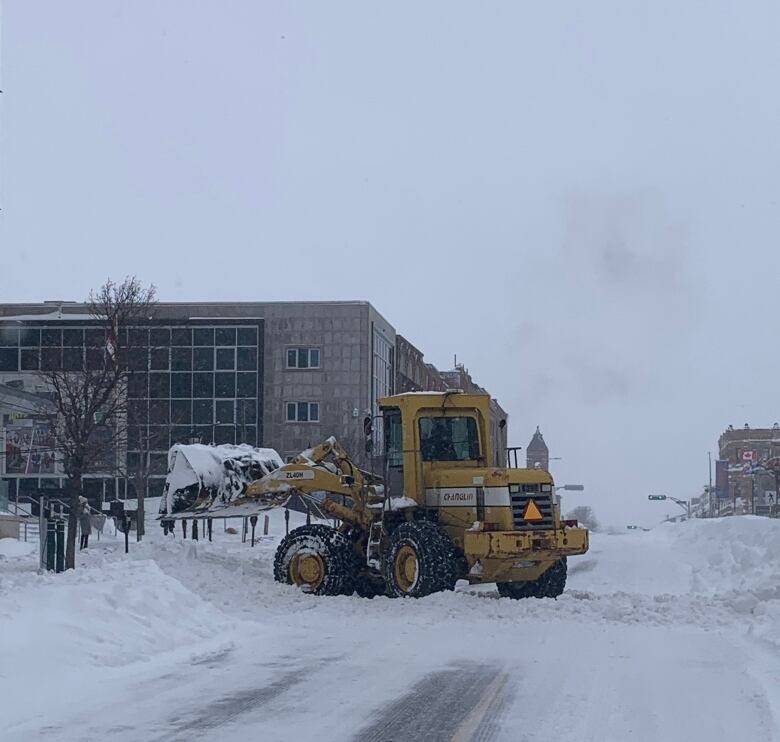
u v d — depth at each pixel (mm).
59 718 8883
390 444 19781
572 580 24109
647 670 11438
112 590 13406
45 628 11570
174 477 22000
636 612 16172
